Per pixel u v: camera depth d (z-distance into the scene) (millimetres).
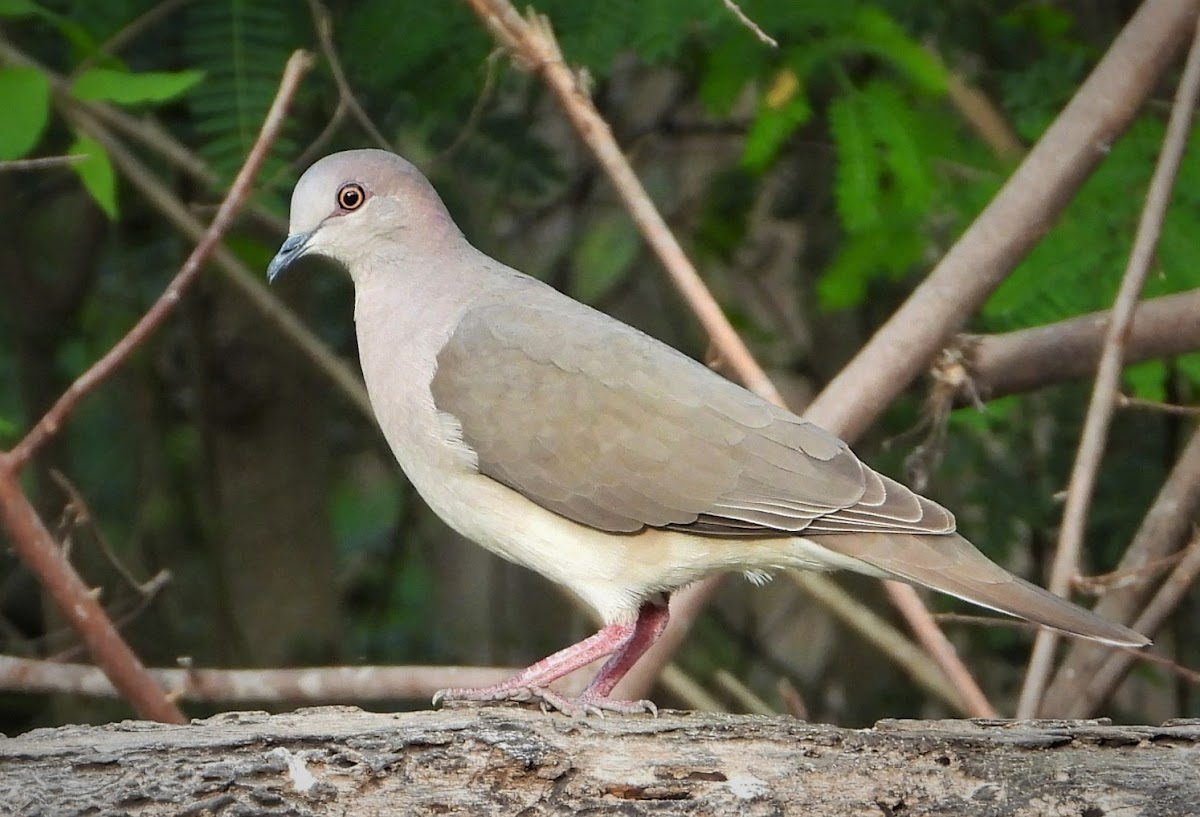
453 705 8562
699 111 15289
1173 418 13500
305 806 6902
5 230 14805
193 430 16062
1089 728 7176
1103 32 14117
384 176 9789
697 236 15016
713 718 7375
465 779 6984
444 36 10992
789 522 8758
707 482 8859
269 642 14422
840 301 11602
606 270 16031
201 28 10758
